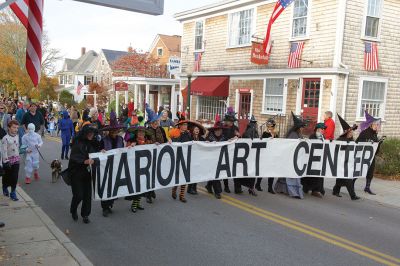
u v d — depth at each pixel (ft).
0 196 28.07
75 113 47.57
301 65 53.67
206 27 72.08
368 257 19.86
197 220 24.77
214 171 30.42
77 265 17.04
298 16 54.44
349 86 50.98
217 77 69.10
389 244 21.98
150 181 27.20
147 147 26.71
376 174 42.57
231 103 66.49
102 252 19.31
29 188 31.63
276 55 57.93
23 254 17.99
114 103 116.98
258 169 31.91
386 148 41.93
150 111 42.65
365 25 51.29
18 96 150.41
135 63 133.28
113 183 24.99
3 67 140.67
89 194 23.53
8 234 20.51
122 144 26.40
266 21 59.77
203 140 31.42
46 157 47.19
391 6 53.62
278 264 18.45
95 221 24.09
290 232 23.09
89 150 23.85
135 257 18.80
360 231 23.98
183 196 29.22
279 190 33.24
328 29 50.39
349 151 33.30
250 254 19.54
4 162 26.05
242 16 64.39
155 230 22.70
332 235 22.88
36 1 14.64
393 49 54.60
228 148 30.76
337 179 33.37
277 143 31.99
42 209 26.07
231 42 66.64
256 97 61.21
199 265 18.06
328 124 39.78
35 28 14.66
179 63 67.26
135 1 11.14
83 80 220.64
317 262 18.89
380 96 54.39
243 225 24.06
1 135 24.32
